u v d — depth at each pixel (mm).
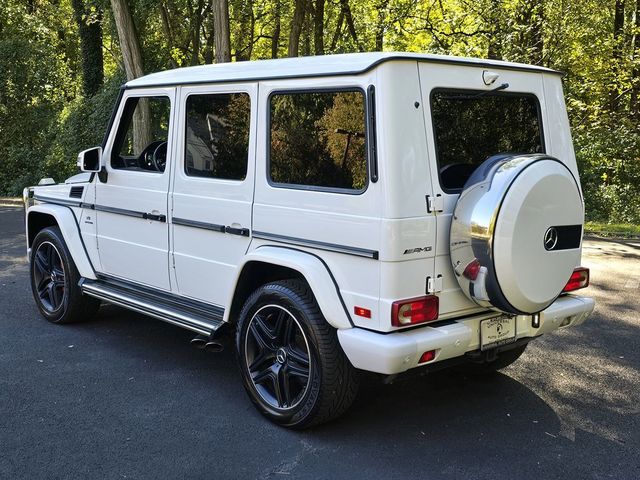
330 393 3537
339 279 3473
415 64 3318
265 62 3961
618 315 6430
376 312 3297
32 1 24797
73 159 20906
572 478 3256
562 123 4207
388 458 3451
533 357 5145
